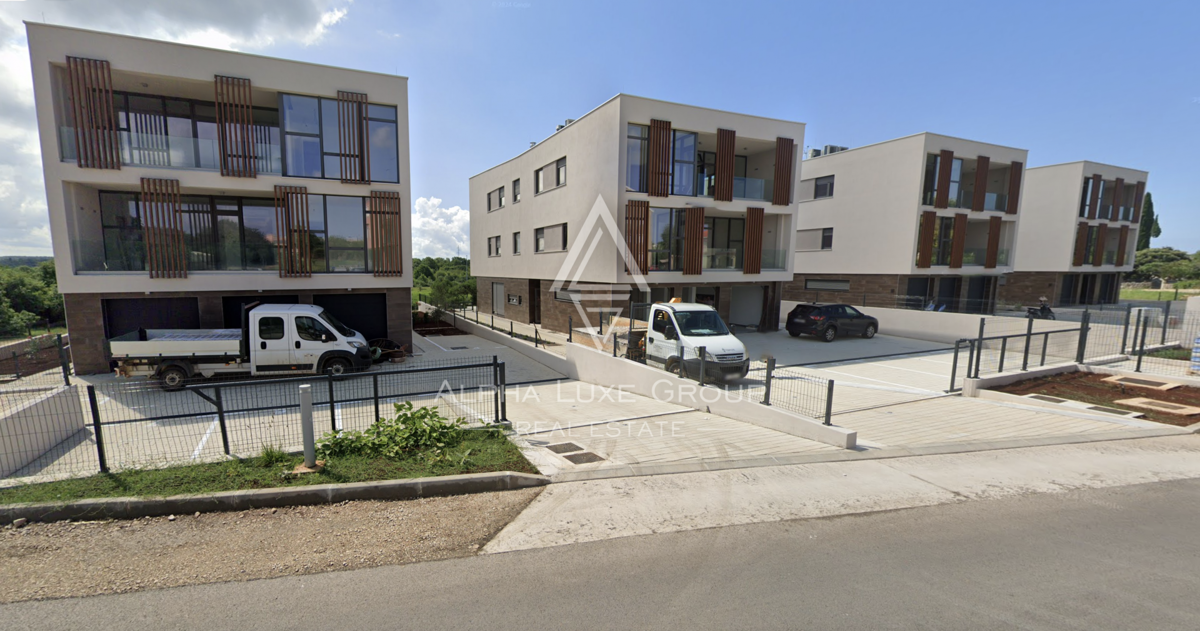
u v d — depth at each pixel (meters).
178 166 13.58
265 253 14.59
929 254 23.92
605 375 12.78
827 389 7.42
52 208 12.54
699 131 19.30
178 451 6.70
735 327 22.94
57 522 4.59
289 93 14.37
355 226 15.42
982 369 11.60
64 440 7.07
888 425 8.09
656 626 3.15
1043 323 16.36
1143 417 8.19
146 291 13.41
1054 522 4.61
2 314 25.92
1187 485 5.46
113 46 12.62
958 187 24.78
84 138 12.58
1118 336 13.08
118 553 4.10
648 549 4.17
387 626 3.18
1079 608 3.30
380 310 16.16
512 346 18.30
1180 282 46.00
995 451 6.69
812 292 28.41
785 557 4.02
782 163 20.92
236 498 4.91
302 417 5.56
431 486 5.32
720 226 22.52
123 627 3.19
